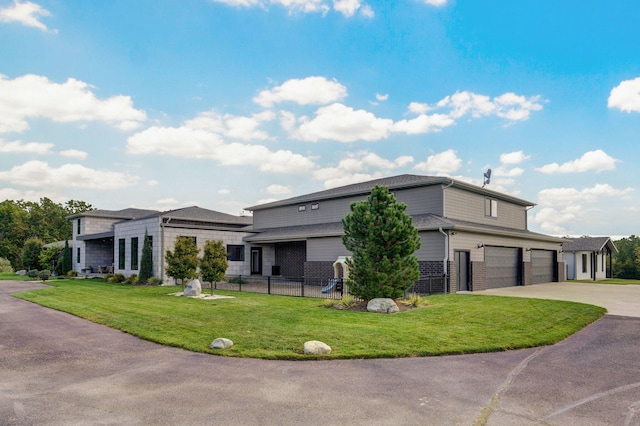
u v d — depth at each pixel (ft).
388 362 24.76
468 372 22.68
